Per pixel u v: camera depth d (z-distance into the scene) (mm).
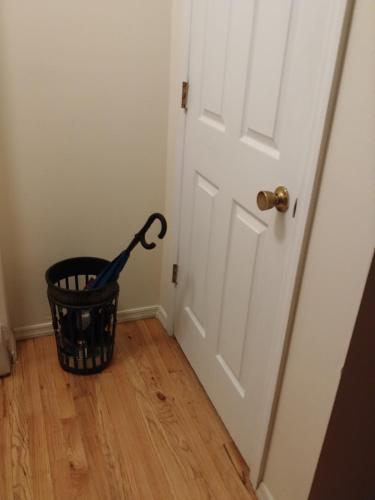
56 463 1399
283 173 1065
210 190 1489
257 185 1188
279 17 1021
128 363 1837
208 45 1370
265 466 1309
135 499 1312
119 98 1674
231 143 1303
